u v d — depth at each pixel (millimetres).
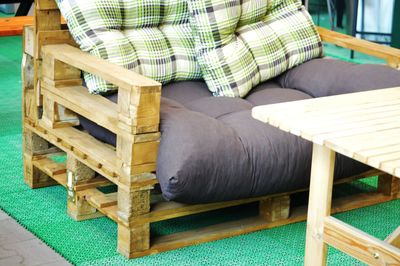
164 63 3131
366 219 3092
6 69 5258
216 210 3117
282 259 2723
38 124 3135
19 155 3684
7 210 3064
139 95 2514
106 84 2859
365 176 3121
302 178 2807
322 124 2180
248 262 2691
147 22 3156
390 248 2121
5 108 4379
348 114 2289
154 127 2588
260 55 3305
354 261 2725
